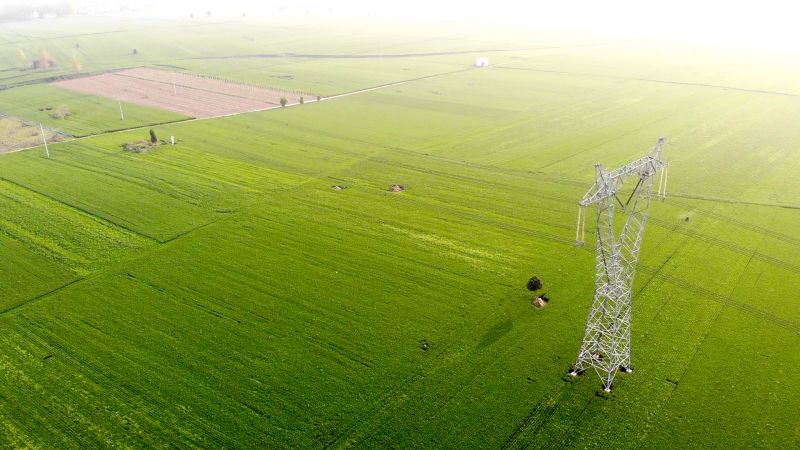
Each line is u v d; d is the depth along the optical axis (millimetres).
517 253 67625
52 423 43281
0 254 67750
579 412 44219
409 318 55344
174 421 43406
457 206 81188
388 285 61000
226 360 49688
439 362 49406
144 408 44625
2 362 49656
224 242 70312
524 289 59969
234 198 83375
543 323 54406
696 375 47750
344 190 86750
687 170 95375
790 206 80812
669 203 81812
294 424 43094
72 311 56688
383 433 42344
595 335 48969
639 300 58281
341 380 47375
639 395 45719
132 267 64750
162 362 49500
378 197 84125
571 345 51281
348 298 58625
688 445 41250
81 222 75750
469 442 41625
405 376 47812
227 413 44094
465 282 61500
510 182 90312
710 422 43156
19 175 92500
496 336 52656
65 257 67000
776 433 42156
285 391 46219
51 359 49938
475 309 56719
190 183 89062
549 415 43938
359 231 73375
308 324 54500
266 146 108250
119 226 74625
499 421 43406
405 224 75375
